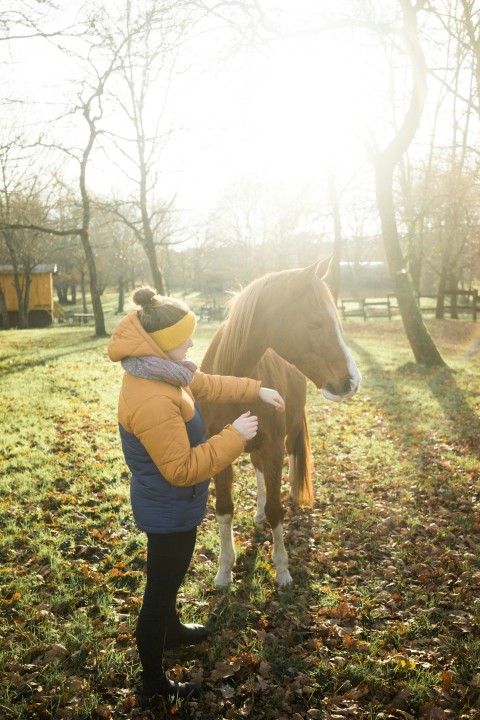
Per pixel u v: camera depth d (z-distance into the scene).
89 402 8.37
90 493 4.86
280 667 2.73
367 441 6.73
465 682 2.61
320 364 2.68
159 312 2.09
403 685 2.59
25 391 8.80
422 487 5.15
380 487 5.23
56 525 4.18
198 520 2.25
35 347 15.30
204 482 2.26
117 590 3.35
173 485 2.16
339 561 3.85
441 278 24.41
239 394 2.58
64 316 37.06
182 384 2.10
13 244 28.98
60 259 45.75
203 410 3.24
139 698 2.49
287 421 3.76
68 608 3.17
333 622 3.10
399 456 6.12
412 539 4.16
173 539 2.21
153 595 2.28
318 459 6.04
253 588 3.44
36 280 32.69
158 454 2.03
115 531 4.15
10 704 2.43
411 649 2.85
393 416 7.91
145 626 2.30
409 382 10.33
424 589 3.44
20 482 5.00
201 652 2.86
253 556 3.86
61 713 2.41
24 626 2.97
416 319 11.71
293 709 2.48
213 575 3.56
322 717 2.42
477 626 2.99
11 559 3.69
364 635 2.99
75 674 2.66
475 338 17.47
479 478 5.30
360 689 2.59
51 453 5.88
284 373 3.58
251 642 2.91
